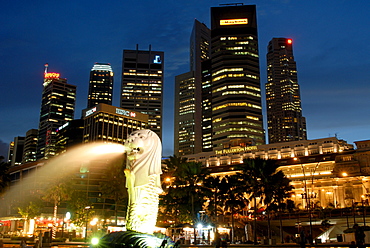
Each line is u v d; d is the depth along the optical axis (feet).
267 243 178.19
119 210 306.35
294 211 271.08
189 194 196.75
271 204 189.98
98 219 290.15
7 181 208.13
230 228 207.82
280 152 459.73
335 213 253.65
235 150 499.51
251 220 272.51
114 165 241.14
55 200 222.28
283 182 191.31
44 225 289.33
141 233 67.51
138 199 70.49
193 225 182.39
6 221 341.41
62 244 155.84
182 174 200.23
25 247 117.80
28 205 258.57
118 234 67.46
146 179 70.95
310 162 401.70
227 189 204.13
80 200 233.76
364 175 365.61
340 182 373.20
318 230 254.27
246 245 160.97
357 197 361.10
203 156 520.42
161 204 206.80
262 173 190.19
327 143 434.71
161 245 64.54
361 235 106.01
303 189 384.06
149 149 72.49
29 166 327.06
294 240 200.34
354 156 394.73
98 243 68.74
